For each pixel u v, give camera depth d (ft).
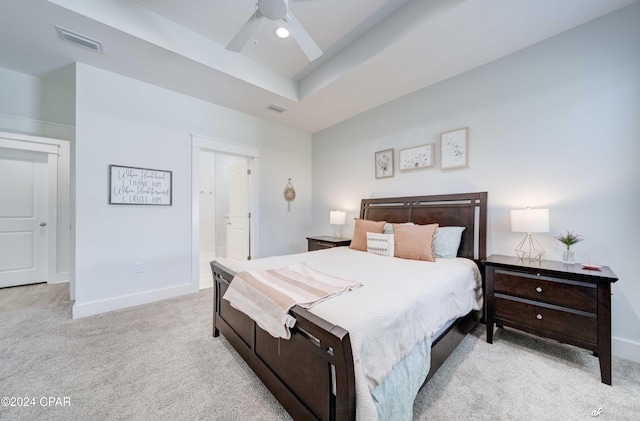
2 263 11.22
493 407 4.55
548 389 5.01
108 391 4.92
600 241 6.50
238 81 9.46
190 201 10.78
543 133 7.37
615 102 6.31
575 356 6.17
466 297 6.57
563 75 7.03
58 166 12.14
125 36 6.98
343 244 12.01
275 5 5.11
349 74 9.01
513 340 6.99
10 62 8.26
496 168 8.28
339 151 13.93
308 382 3.82
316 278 5.59
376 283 5.35
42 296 10.18
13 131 8.87
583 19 6.54
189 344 6.71
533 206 7.54
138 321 8.02
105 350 6.35
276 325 4.12
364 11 7.29
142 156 9.53
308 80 10.67
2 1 5.70
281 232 14.32
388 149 11.38
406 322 4.23
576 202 6.84
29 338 6.89
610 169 6.38
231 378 5.37
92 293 8.52
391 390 3.67
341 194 13.84
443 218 9.40
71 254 9.80
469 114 8.86
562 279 5.81
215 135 11.51
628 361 5.97
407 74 9.05
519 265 6.40
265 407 4.59
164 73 8.91
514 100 7.88
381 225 10.01
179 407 4.56
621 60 6.23
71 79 9.34
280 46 8.77
